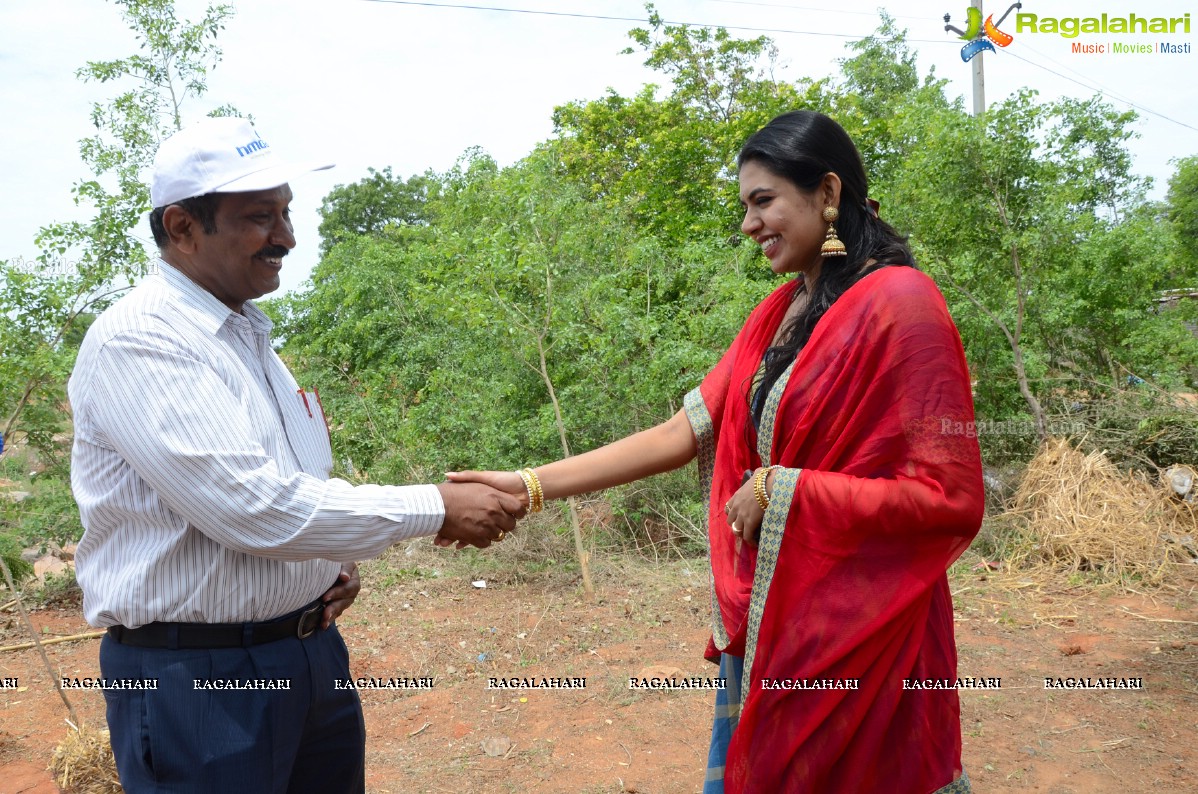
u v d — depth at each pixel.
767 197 2.21
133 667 2.03
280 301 12.74
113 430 1.90
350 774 2.42
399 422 8.56
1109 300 7.72
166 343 1.92
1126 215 8.72
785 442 2.17
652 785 3.38
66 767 3.49
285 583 2.08
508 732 3.86
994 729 3.72
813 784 2.08
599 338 6.52
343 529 2.00
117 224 5.77
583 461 2.58
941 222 6.96
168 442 1.87
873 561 2.04
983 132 6.61
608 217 8.63
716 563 2.35
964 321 7.20
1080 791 3.24
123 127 5.95
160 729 1.99
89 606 2.06
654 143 12.91
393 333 10.30
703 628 4.96
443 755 3.68
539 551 6.35
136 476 1.96
